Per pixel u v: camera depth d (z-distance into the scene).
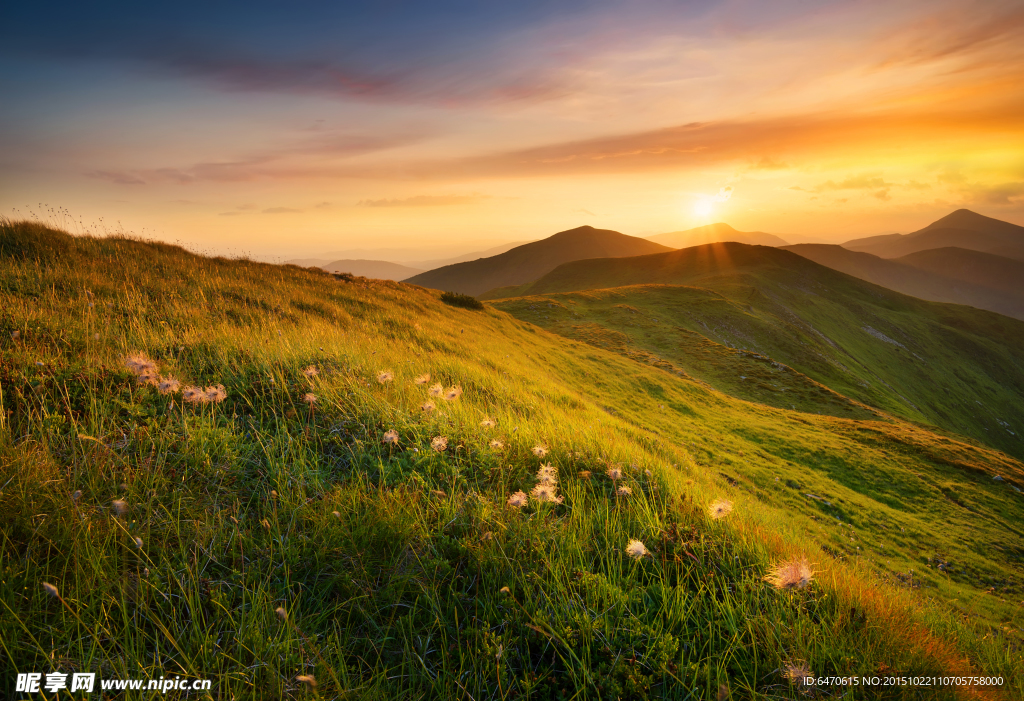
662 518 4.33
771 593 3.35
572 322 52.91
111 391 4.85
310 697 2.27
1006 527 19.05
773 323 72.75
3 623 2.26
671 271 159.25
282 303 15.84
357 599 2.93
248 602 2.79
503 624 2.89
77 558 2.65
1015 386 111.00
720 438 21.67
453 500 3.99
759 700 2.53
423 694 2.49
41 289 8.90
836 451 23.84
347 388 6.05
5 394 4.30
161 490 3.53
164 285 12.79
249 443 4.50
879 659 2.88
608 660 2.73
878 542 15.10
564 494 4.50
